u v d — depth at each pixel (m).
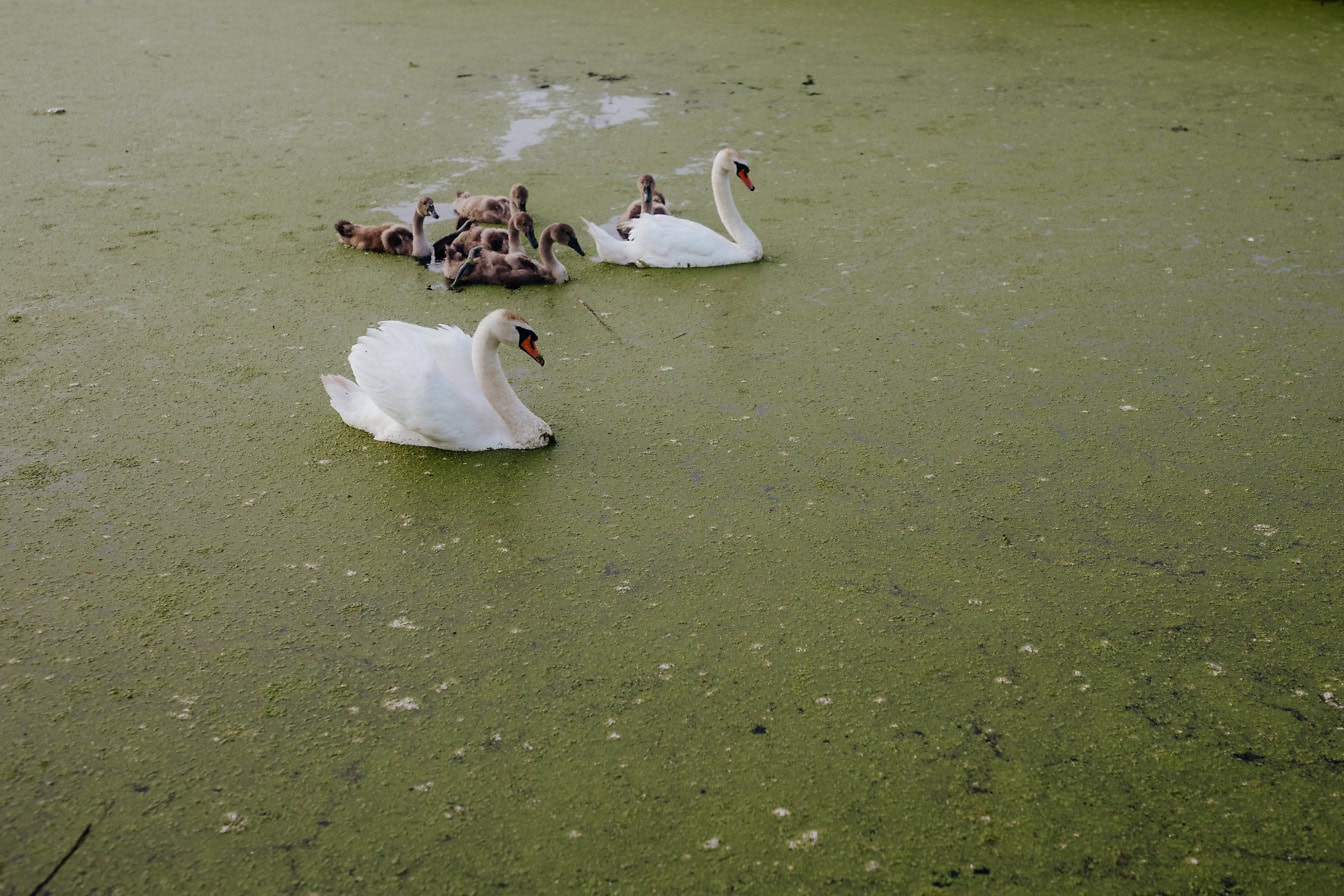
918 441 6.71
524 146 11.71
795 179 10.88
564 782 4.46
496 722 4.75
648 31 15.50
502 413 6.68
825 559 5.72
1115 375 7.43
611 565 5.68
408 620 5.31
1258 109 12.60
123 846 4.20
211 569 5.64
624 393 7.29
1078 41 15.03
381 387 6.51
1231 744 4.64
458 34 15.37
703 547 5.81
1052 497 6.20
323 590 5.51
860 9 16.52
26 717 4.75
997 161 11.23
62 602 5.39
